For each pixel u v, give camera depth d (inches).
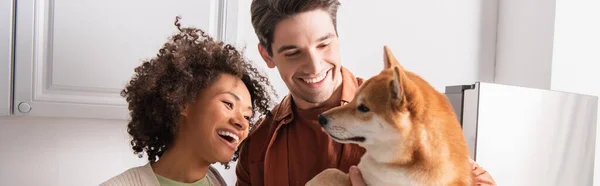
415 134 40.9
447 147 41.4
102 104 61.1
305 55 50.0
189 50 47.9
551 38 81.3
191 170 47.8
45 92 58.8
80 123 70.4
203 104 46.8
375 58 81.6
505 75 90.2
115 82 61.0
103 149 71.3
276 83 75.4
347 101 52.8
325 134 52.1
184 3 62.5
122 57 61.0
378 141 42.0
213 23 63.9
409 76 45.3
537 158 67.2
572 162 71.6
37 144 68.7
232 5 64.2
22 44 57.1
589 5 83.1
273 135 54.4
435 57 85.7
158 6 61.8
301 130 54.1
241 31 74.2
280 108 56.2
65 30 58.7
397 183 41.8
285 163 53.8
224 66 49.0
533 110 66.7
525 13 86.5
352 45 80.3
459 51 87.4
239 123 47.3
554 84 81.5
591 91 84.2
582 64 83.1
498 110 63.3
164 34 62.2
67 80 59.2
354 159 51.2
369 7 81.4
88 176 70.7
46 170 69.1
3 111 57.0
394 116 40.8
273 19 50.4
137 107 49.0
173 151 48.1
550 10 81.7
